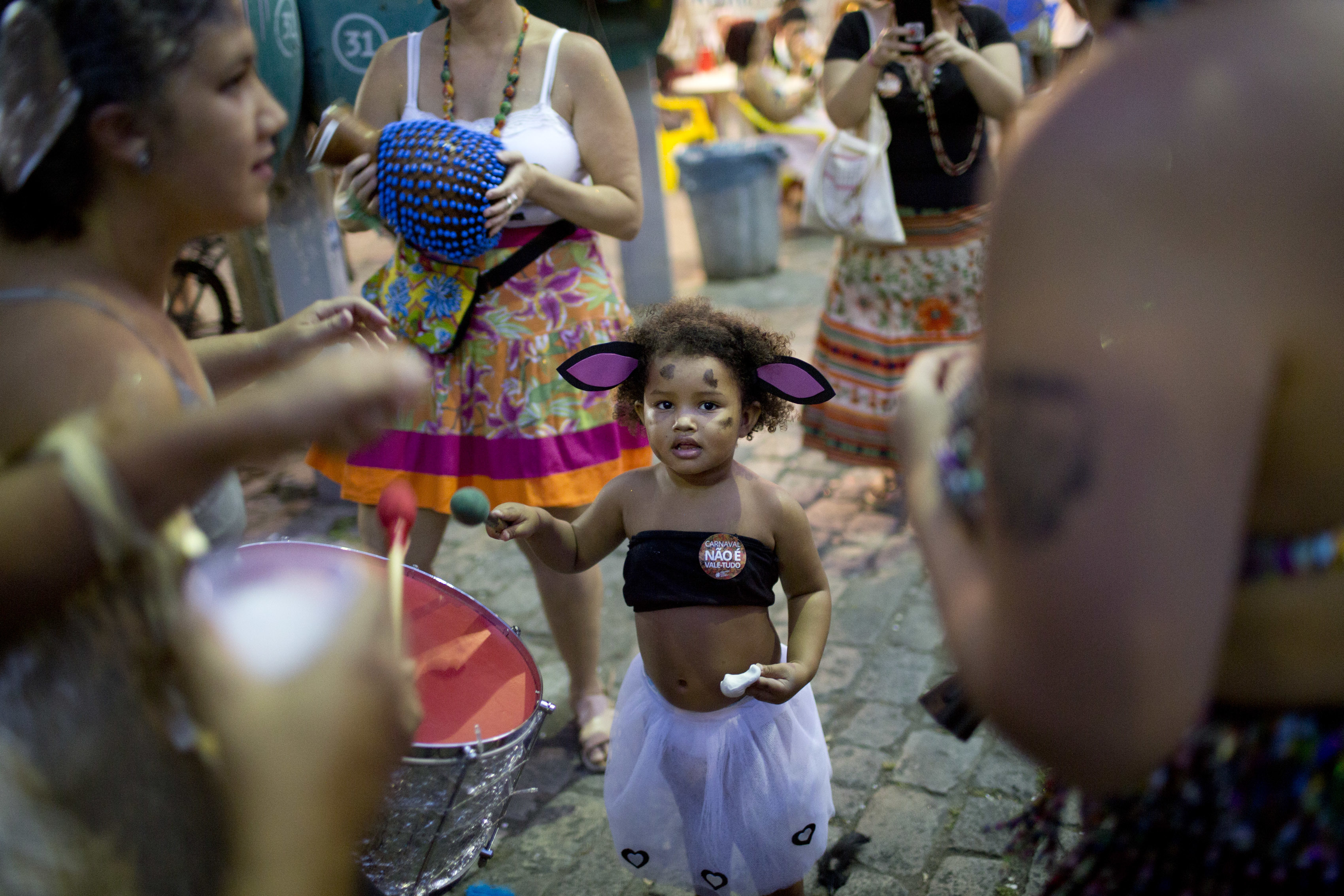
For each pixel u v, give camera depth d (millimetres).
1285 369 808
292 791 834
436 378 2631
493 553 3887
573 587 2668
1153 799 1061
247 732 845
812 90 8172
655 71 9039
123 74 967
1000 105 3396
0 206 1004
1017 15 4070
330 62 3514
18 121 962
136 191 1039
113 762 936
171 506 849
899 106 3521
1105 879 1123
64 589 831
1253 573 924
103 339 961
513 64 2572
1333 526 893
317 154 2551
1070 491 782
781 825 1975
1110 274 784
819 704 2916
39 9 954
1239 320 773
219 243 5352
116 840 945
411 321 2611
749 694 1918
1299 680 939
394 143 2428
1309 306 779
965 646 942
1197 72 807
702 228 6871
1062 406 787
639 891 2342
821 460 4434
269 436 847
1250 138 779
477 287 2566
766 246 6930
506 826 2561
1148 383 766
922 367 1217
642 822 2041
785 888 2068
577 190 2527
